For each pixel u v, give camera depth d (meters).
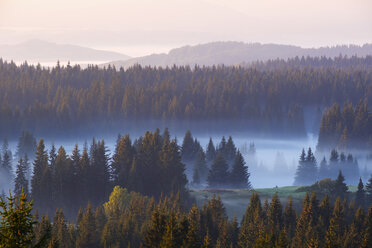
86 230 128.88
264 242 80.50
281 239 78.25
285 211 144.75
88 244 127.62
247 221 134.75
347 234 125.88
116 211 146.88
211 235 128.62
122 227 132.00
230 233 128.12
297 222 137.00
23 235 44.41
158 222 101.62
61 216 140.38
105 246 125.75
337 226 129.62
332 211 143.62
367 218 136.62
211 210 140.00
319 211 142.50
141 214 144.62
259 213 142.50
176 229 93.69
